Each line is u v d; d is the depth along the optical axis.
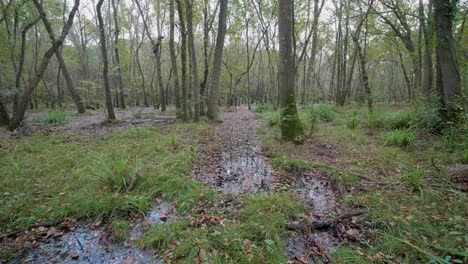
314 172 4.88
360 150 5.97
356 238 2.84
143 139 7.49
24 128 9.42
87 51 26.95
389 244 2.63
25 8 10.55
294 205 3.52
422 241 2.62
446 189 3.63
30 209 3.49
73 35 25.48
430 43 7.01
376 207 3.38
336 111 12.67
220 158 6.09
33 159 5.44
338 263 2.44
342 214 3.29
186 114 11.23
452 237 2.63
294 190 4.23
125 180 4.21
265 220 3.13
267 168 5.36
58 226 3.22
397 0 12.77
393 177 4.31
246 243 2.74
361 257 2.49
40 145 6.63
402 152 5.59
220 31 11.68
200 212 3.50
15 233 3.07
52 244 2.91
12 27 13.59
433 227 2.83
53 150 6.22
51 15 14.88
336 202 3.74
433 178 4.03
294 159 5.48
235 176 4.91
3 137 7.62
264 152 6.42
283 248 2.72
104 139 7.60
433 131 6.48
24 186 4.13
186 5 10.15
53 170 4.81
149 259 2.63
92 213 3.46
